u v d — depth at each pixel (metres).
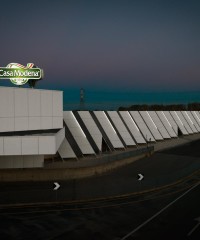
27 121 34.00
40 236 20.11
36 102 35.00
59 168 36.47
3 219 23.28
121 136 59.38
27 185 32.81
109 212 24.98
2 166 36.88
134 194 30.59
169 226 21.86
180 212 24.89
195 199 28.62
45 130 36.28
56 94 37.59
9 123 32.19
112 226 21.84
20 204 26.61
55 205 26.78
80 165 40.25
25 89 33.66
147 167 44.06
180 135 84.62
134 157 48.41
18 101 32.97
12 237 19.95
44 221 22.84
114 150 54.56
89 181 35.03
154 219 23.28
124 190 30.39
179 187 33.31
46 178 35.12
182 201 28.03
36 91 34.94
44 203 27.06
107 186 30.80
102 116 58.66
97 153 50.59
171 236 20.08
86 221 22.81
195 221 22.83
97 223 22.44
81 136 49.91
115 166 42.50
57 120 37.94
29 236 20.11
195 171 41.62
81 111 55.62
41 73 36.25
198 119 96.69
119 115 65.00
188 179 37.16
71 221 22.81
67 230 21.11
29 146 30.67
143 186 31.64
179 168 43.66
